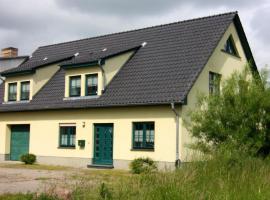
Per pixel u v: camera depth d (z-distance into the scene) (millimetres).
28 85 30609
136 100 23969
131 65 27375
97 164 25719
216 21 27422
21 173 21109
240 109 17875
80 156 26531
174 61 25625
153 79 25016
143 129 24078
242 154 13945
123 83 26094
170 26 29578
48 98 29094
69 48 34500
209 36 26266
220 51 26562
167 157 22859
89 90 27031
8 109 30562
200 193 9945
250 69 19203
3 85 34625
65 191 10977
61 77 30547
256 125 17750
